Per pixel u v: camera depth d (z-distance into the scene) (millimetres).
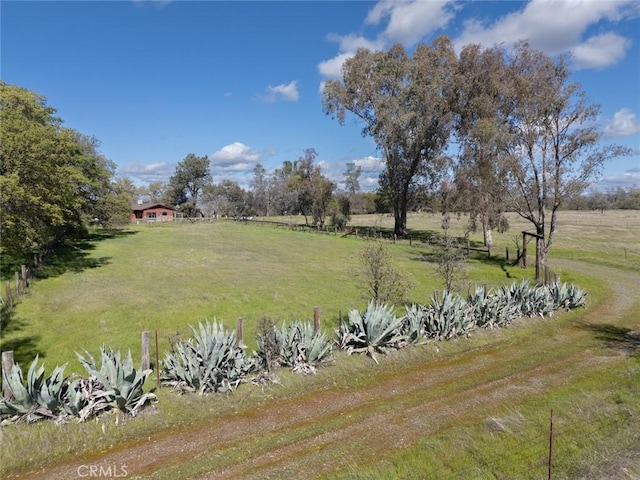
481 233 52500
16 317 13719
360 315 11523
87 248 31078
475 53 32406
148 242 35938
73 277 20453
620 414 7703
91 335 12219
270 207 85750
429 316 12039
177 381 8516
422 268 25594
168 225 55156
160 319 13836
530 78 22844
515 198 25172
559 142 22531
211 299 16578
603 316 15422
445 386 9242
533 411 7773
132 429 7277
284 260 28047
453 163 35594
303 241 39688
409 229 59031
